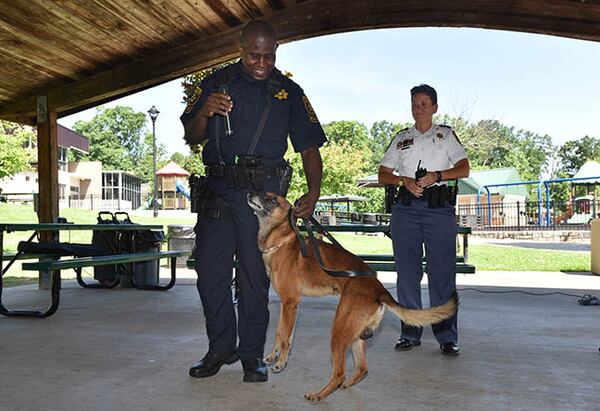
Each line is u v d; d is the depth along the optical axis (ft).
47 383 10.05
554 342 13.69
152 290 24.50
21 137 59.98
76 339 13.91
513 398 9.23
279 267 9.99
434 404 8.92
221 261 10.31
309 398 9.06
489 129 146.51
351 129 194.18
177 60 22.77
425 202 12.58
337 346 9.20
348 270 9.61
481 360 11.87
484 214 96.48
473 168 138.82
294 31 21.29
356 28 20.89
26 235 50.44
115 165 255.70
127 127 288.51
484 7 19.89
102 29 20.18
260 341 10.29
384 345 13.47
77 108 26.89
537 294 22.90
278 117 10.21
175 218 78.28
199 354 12.28
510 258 41.04
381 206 121.70
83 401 9.01
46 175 24.82
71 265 16.37
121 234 24.67
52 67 22.88
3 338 14.05
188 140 10.36
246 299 10.19
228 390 9.62
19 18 18.72
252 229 10.09
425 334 14.88
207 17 20.79
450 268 12.62
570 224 83.20
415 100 12.74
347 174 84.69
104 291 24.18
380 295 9.34
